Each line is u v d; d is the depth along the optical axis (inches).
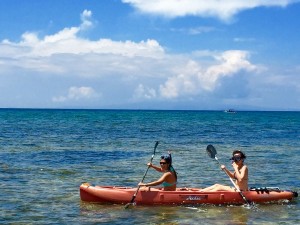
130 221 410.3
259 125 3048.7
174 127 2534.5
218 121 3848.4
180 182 651.5
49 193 538.9
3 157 911.7
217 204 482.9
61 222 404.5
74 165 817.5
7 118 3737.7
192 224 402.0
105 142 1378.0
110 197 481.4
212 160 936.3
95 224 398.6
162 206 473.7
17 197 511.8
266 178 693.3
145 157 981.2
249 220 420.2
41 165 804.6
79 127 2351.1
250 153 1107.9
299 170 789.2
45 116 4618.6
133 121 3499.0
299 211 460.8
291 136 1838.1
